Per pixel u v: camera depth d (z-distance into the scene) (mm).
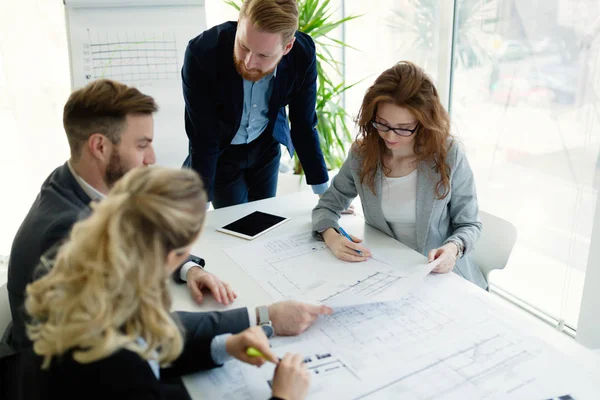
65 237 871
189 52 1610
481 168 2264
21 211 2609
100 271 592
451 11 2211
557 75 1813
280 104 1773
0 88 2461
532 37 1886
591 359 871
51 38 2510
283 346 924
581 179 1801
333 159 2824
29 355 713
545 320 2039
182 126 2574
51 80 2551
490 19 2064
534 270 2076
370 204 1512
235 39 1573
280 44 1443
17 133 2535
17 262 951
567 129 1815
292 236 1422
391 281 1138
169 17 2482
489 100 2150
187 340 883
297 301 1007
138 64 2488
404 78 1312
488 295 1096
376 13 2801
